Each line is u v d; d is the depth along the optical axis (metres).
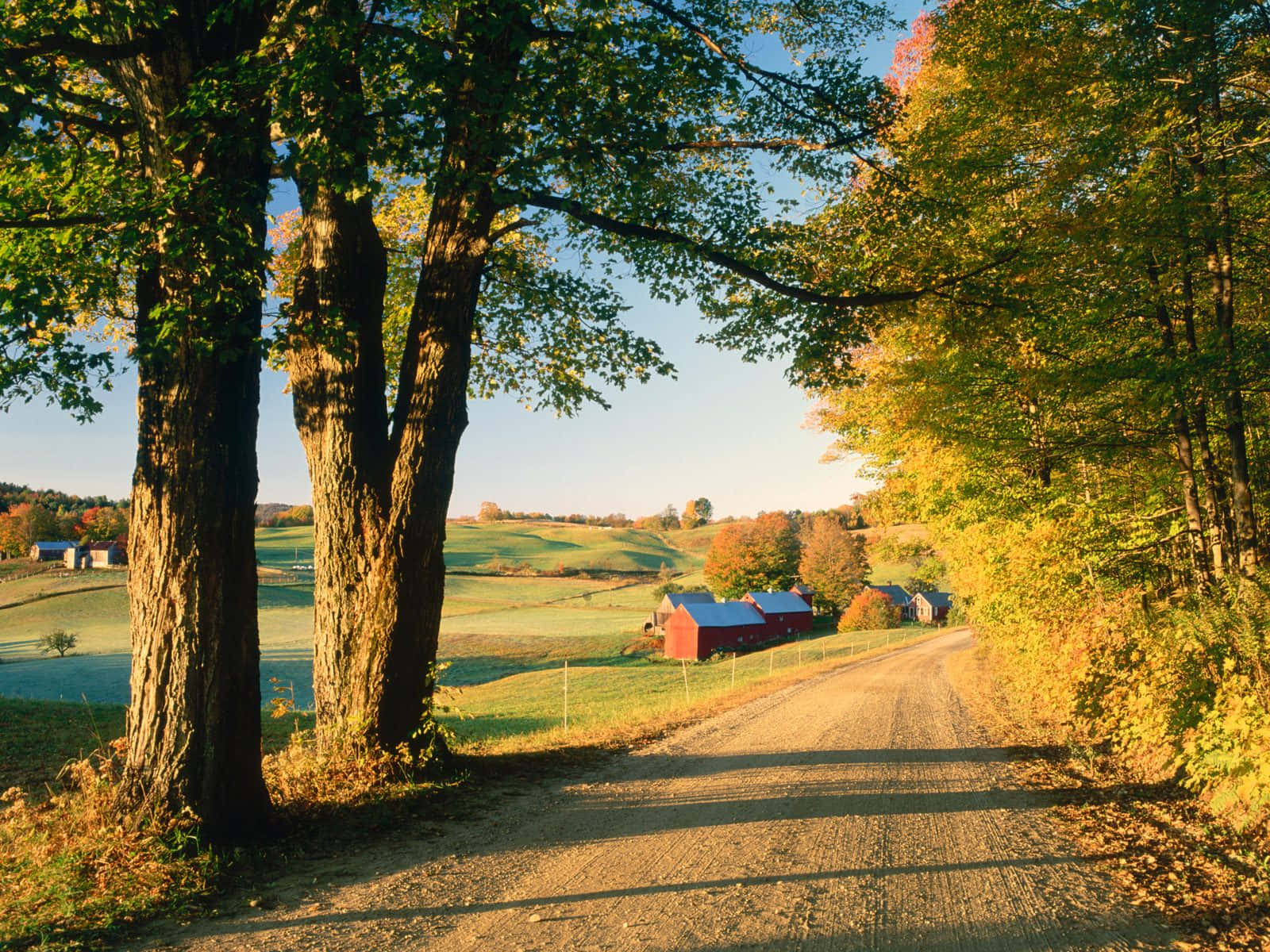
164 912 4.49
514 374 12.80
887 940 4.32
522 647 62.25
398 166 6.68
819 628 82.06
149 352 5.70
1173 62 8.42
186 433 5.89
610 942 4.17
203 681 5.75
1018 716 14.86
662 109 8.12
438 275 8.08
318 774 7.13
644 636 67.88
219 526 5.93
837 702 16.81
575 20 7.36
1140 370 10.13
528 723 22.30
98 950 3.95
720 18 7.59
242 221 6.09
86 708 20.55
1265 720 6.77
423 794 7.26
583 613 86.12
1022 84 9.20
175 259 5.92
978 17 9.38
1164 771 8.68
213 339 5.88
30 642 58.78
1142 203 8.63
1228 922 4.68
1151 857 6.02
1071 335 10.95
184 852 5.32
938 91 10.76
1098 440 12.63
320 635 7.96
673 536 188.12
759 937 4.30
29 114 5.79
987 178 9.70
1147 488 14.12
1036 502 15.05
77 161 6.92
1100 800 7.95
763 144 8.72
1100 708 11.76
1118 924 4.64
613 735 11.61
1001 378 12.35
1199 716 8.27
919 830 6.71
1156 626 10.71
